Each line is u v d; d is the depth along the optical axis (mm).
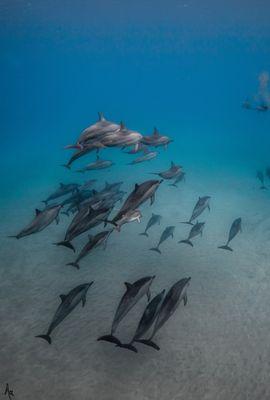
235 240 10398
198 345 6262
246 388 5344
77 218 5734
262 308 7223
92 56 87500
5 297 7977
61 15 36656
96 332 6719
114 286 8266
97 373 5727
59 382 5566
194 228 8766
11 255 9953
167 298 5371
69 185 11992
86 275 8781
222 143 28828
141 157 11195
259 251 9656
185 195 14680
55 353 6199
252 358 5922
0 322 7098
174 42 67562
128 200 4977
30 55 73312
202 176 17703
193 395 5262
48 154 26984
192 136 34250
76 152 6000
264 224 11398
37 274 8914
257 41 64375
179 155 23672
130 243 10336
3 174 20547
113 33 53438
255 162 20781
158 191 15203
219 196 14461
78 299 5680
